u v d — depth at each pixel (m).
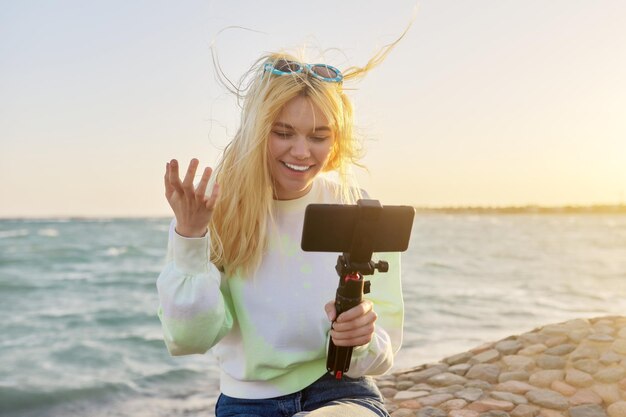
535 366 4.63
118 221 136.12
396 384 4.64
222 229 2.10
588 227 90.00
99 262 29.50
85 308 14.99
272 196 2.16
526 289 16.50
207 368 8.02
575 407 3.89
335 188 2.29
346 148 2.18
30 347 10.30
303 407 2.17
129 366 8.66
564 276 20.66
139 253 34.88
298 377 2.17
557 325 5.35
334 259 2.18
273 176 2.12
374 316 1.86
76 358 9.40
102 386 7.38
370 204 1.77
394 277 2.30
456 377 4.59
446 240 49.38
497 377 4.54
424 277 20.22
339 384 2.18
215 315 1.96
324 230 1.76
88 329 12.06
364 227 1.77
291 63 2.02
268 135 2.03
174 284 1.92
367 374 2.18
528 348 4.93
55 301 16.47
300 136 2.02
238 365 2.19
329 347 1.95
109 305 15.52
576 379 4.26
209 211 1.85
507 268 24.03
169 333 1.97
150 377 7.67
